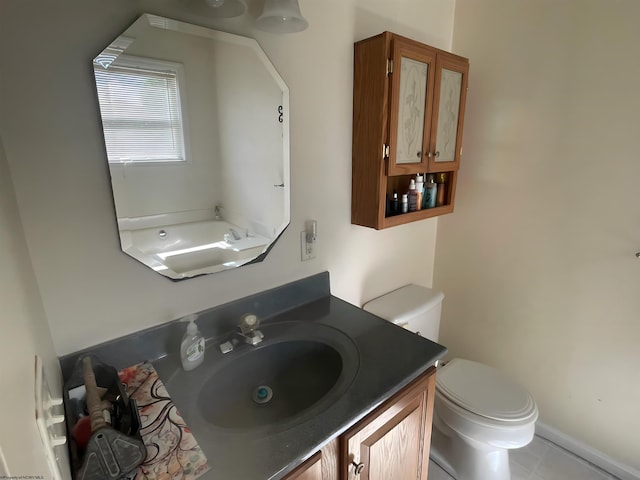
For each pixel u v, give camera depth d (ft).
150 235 3.01
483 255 5.70
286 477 2.22
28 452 1.07
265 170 3.66
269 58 3.46
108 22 2.54
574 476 4.87
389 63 3.91
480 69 5.23
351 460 2.68
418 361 3.16
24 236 2.36
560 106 4.55
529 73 4.74
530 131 4.87
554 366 5.23
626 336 4.50
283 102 3.66
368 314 4.03
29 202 2.41
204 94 3.11
